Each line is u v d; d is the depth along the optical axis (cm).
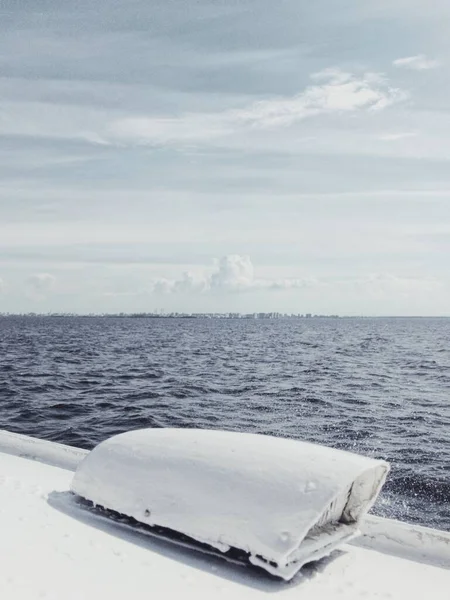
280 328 12700
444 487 994
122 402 1828
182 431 343
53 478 395
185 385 2306
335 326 15325
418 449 1292
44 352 4081
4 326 12456
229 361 3575
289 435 1441
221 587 261
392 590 270
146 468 319
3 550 282
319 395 2119
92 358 3609
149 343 5625
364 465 286
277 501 275
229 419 1625
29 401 1806
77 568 270
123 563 277
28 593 245
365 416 1698
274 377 2702
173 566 277
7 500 350
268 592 260
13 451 457
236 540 274
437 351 4884
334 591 266
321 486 273
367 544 318
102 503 323
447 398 2094
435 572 290
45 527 312
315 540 285
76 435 1371
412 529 311
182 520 292
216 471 298
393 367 3328
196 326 14200
